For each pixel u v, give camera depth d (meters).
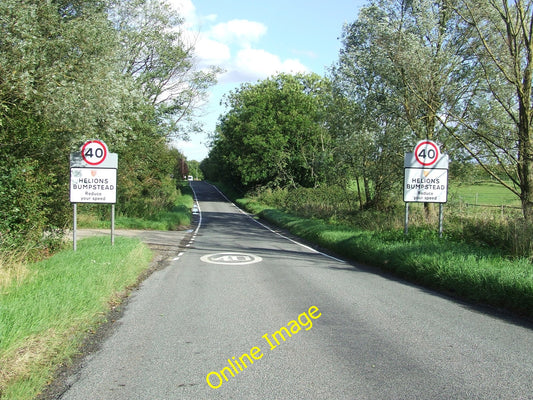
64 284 6.64
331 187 31.73
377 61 18.42
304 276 9.95
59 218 11.82
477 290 7.48
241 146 56.84
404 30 17.48
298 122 52.16
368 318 6.33
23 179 9.41
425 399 3.72
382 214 19.89
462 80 17.91
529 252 9.38
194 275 10.05
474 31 16.11
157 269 11.02
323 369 4.39
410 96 18.08
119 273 8.55
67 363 4.54
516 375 4.25
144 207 27.69
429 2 17.20
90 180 10.72
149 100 30.22
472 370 4.37
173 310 6.75
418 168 12.10
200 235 22.00
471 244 11.20
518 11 13.66
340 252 14.68
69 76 10.56
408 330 5.74
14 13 9.27
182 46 31.69
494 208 16.31
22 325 4.69
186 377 4.20
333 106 23.23
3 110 9.39
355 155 21.98
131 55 27.67
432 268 8.98
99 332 5.62
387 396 3.77
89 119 10.68
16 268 7.54
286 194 43.59
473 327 5.90
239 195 64.56
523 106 13.46
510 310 6.80
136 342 5.22
